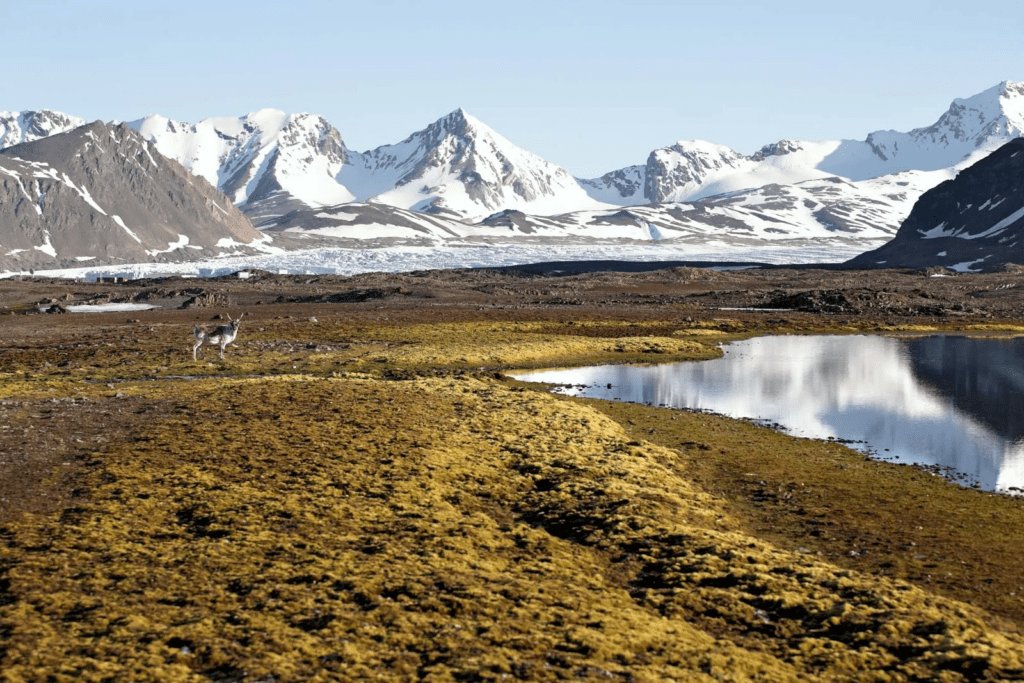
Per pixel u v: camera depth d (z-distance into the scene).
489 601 18.66
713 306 126.00
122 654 15.46
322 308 116.00
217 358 63.50
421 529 23.09
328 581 19.27
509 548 22.58
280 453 30.41
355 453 30.84
